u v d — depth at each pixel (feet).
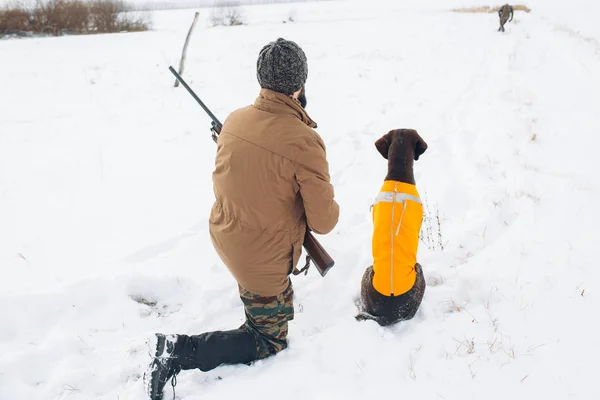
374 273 9.53
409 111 23.24
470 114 21.81
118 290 11.45
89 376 9.11
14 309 10.69
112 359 9.58
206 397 8.48
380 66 31.96
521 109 21.09
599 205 13.05
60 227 15.42
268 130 7.38
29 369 9.34
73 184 18.30
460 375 8.41
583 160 15.80
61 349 9.77
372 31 46.29
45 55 41.88
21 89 30.89
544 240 11.97
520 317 9.61
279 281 8.27
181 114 25.62
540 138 17.95
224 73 33.65
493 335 9.23
